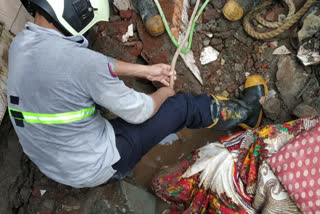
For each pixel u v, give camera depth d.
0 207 1.72
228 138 1.62
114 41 2.14
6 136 1.81
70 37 1.16
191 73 2.04
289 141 1.39
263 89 1.92
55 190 1.85
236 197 1.43
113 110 1.19
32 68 1.08
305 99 1.92
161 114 1.47
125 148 1.40
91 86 1.09
